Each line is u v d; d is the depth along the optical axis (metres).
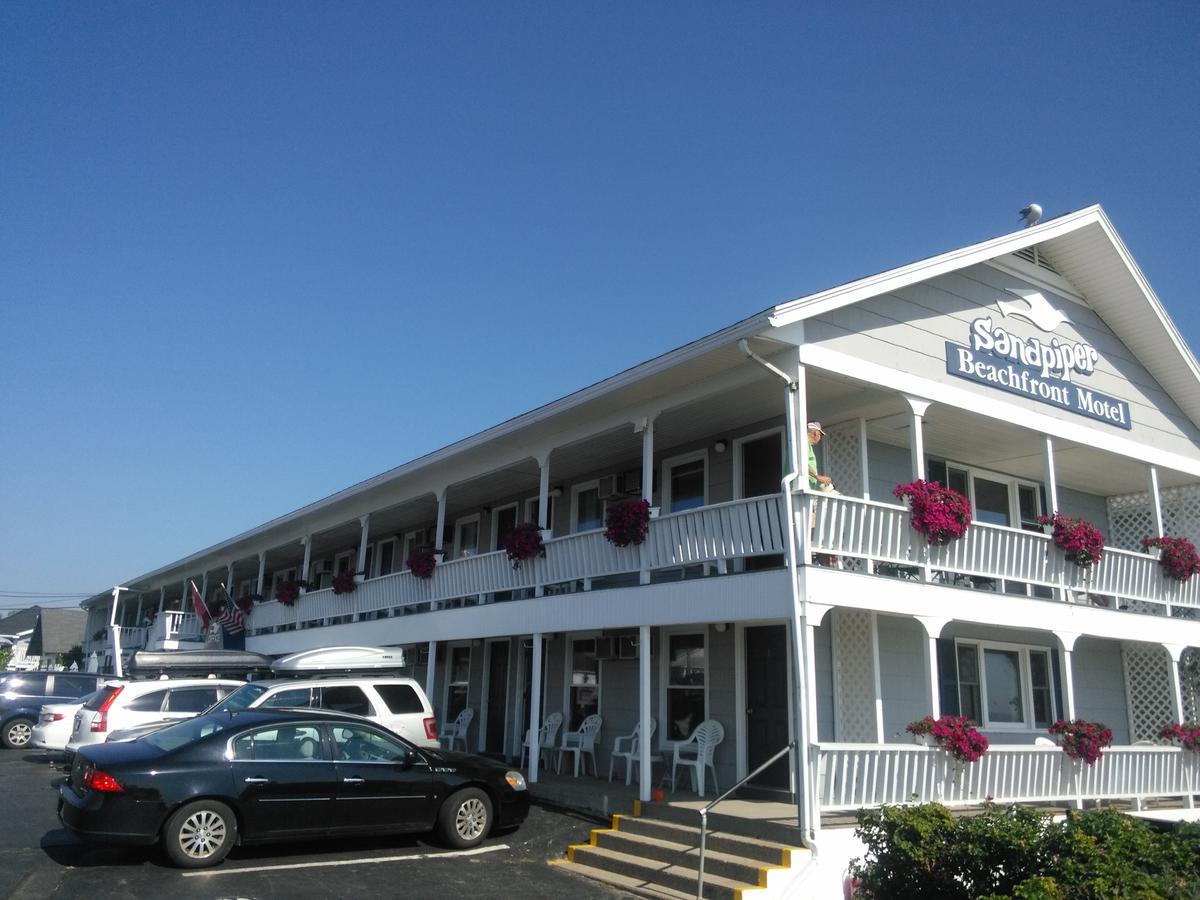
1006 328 14.59
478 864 10.57
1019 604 13.29
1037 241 14.60
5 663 60.19
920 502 12.08
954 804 11.47
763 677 13.59
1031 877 6.55
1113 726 17.14
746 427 14.67
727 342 11.48
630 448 15.96
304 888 9.01
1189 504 17.88
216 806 9.66
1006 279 14.84
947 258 13.33
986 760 11.76
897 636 13.98
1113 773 13.34
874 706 13.26
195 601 27.05
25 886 8.67
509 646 19.42
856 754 10.60
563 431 15.31
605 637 16.56
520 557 15.09
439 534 18.48
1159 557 15.41
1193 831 7.73
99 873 9.22
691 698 14.70
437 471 18.84
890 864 8.15
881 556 11.71
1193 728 14.70
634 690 15.85
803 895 9.70
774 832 10.34
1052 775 12.53
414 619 18.14
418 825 10.89
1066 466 16.72
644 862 10.60
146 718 14.76
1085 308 16.22
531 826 12.47
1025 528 17.11
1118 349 16.59
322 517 24.00
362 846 11.05
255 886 8.98
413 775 10.91
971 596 12.66
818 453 14.42
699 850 9.92
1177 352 16.36
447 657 21.56
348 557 27.83
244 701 12.99
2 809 12.61
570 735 16.11
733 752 13.66
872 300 12.69
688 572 14.82
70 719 17.94
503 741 19.02
